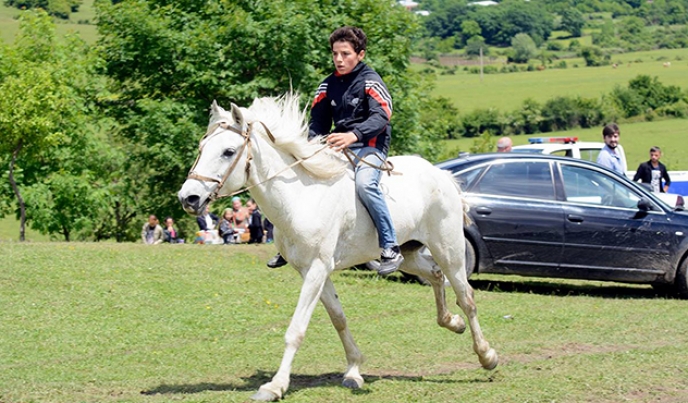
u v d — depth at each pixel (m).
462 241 8.09
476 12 180.12
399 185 7.59
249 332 9.86
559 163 13.46
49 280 12.17
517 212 13.05
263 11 27.69
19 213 27.77
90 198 27.66
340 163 7.22
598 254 13.09
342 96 7.45
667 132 72.31
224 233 19.47
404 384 7.44
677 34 181.00
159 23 28.09
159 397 6.87
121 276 12.66
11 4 106.56
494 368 8.11
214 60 27.61
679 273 13.21
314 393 7.04
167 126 27.03
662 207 13.41
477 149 48.78
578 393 7.06
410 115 29.34
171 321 10.27
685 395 7.02
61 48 27.81
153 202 30.12
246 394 6.94
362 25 29.09
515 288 14.20
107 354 8.74
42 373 7.83
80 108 27.75
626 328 10.36
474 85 114.06
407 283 13.38
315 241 7.00
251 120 6.85
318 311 11.06
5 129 24.14
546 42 173.75
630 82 85.38
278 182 6.93
